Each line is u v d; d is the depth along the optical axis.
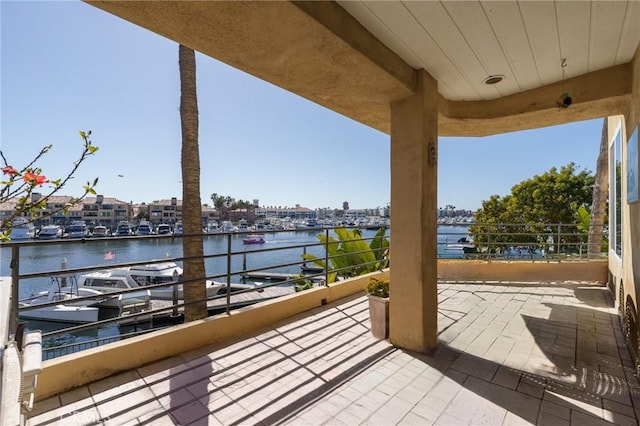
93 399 1.97
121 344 2.33
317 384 2.20
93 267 2.21
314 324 3.41
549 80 2.99
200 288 5.50
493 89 3.19
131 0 1.41
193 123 5.60
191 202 5.54
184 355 2.61
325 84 2.50
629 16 1.95
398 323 2.86
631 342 2.75
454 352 2.76
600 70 2.78
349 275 6.94
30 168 1.92
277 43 1.86
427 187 2.79
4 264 1.97
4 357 0.95
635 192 2.59
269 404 1.96
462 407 1.95
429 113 2.80
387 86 2.54
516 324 3.50
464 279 5.82
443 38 2.21
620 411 1.91
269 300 3.57
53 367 2.00
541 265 5.50
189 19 1.60
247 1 1.45
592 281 5.28
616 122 4.41
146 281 11.05
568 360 2.61
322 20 1.69
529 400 2.03
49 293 9.29
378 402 2.00
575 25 2.06
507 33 2.15
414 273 2.76
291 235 41.81
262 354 2.66
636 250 2.63
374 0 1.78
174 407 1.92
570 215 12.08
